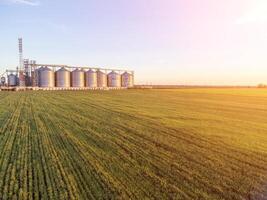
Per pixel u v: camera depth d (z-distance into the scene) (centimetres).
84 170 1249
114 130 2278
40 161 1386
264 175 1212
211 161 1418
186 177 1170
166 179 1143
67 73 12975
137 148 1673
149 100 6003
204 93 10206
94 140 1889
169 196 972
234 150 1658
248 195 993
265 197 978
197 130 2331
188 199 949
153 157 1477
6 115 3144
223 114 3591
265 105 5097
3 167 1291
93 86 13712
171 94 8994
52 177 1159
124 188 1041
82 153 1543
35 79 12512
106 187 1049
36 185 1073
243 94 9644
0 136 1991
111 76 14650
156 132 2209
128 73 15312
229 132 2272
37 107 4066
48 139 1903
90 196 967
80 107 4184
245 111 4022
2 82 13000
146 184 1083
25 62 12681
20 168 1277
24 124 2522
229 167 1321
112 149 1642
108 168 1281
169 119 2992
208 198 960
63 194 984
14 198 960
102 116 3159
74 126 2450
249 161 1429
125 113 3478
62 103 4850
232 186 1077
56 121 2730
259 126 2619
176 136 2062
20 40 12606
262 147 1745
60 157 1459
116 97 6906
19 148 1647
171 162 1386
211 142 1873
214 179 1152
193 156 1505
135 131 2242
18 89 11281
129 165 1329
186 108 4328
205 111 3928
